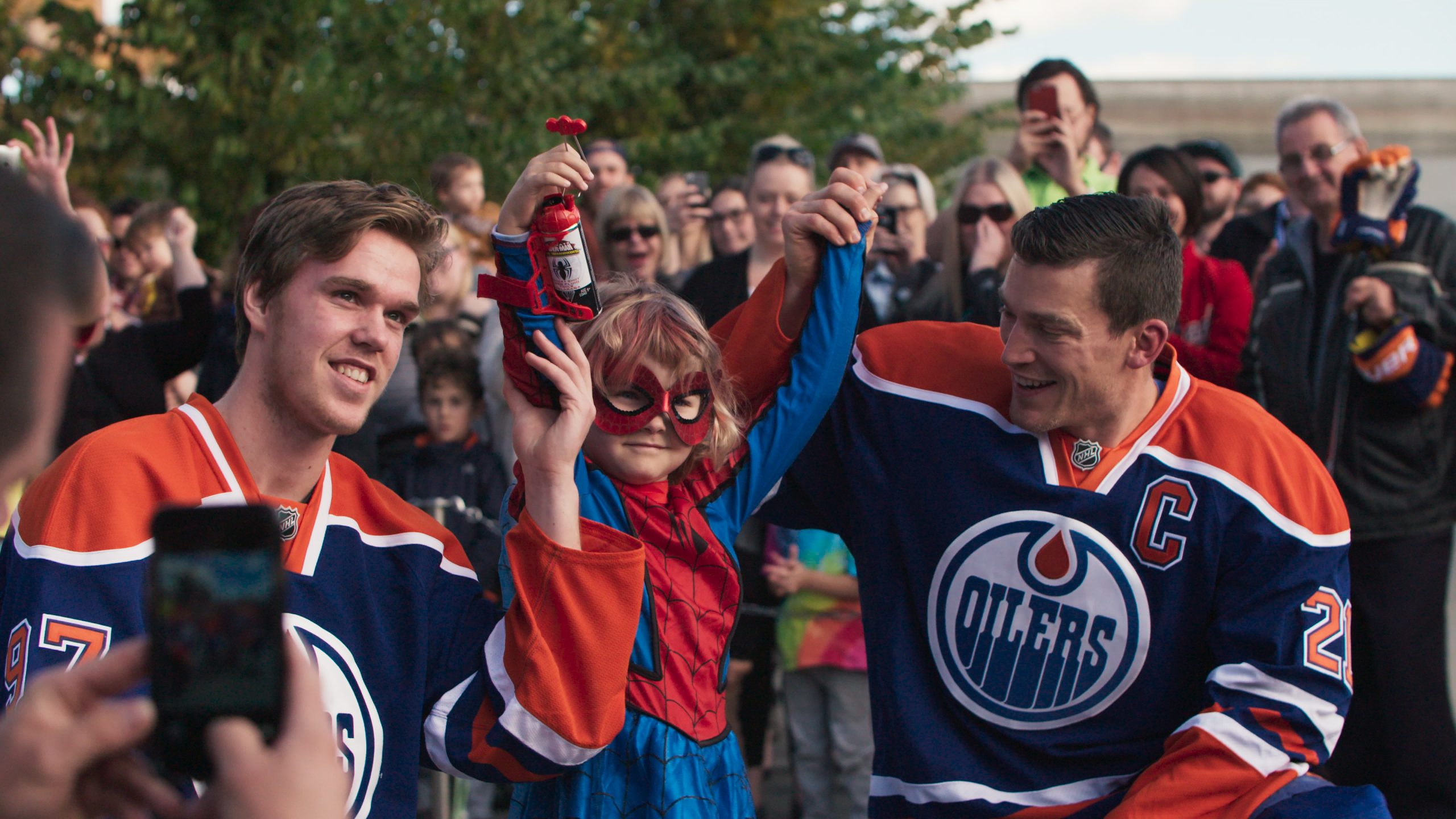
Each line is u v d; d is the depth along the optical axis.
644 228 4.75
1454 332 3.83
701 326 2.29
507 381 2.17
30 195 0.81
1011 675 2.35
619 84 10.27
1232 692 2.22
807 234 2.42
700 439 2.26
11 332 0.79
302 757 0.92
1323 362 3.99
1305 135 4.07
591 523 2.12
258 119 7.12
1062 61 4.68
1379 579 3.88
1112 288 2.17
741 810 2.27
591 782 2.16
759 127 11.78
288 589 1.88
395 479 4.13
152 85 7.30
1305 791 2.22
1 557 1.86
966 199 4.18
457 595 2.07
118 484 1.79
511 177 8.31
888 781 2.44
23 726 0.91
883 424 2.47
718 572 2.31
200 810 0.93
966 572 2.38
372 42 7.93
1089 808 2.32
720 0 11.99
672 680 2.22
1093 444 2.33
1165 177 4.14
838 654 3.80
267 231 1.88
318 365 1.86
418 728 1.98
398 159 7.80
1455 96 13.38
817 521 2.62
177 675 0.94
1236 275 4.11
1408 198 3.83
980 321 4.05
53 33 7.44
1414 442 3.85
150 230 5.53
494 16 8.85
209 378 3.89
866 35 12.68
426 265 1.99
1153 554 2.29
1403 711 3.84
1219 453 2.28
